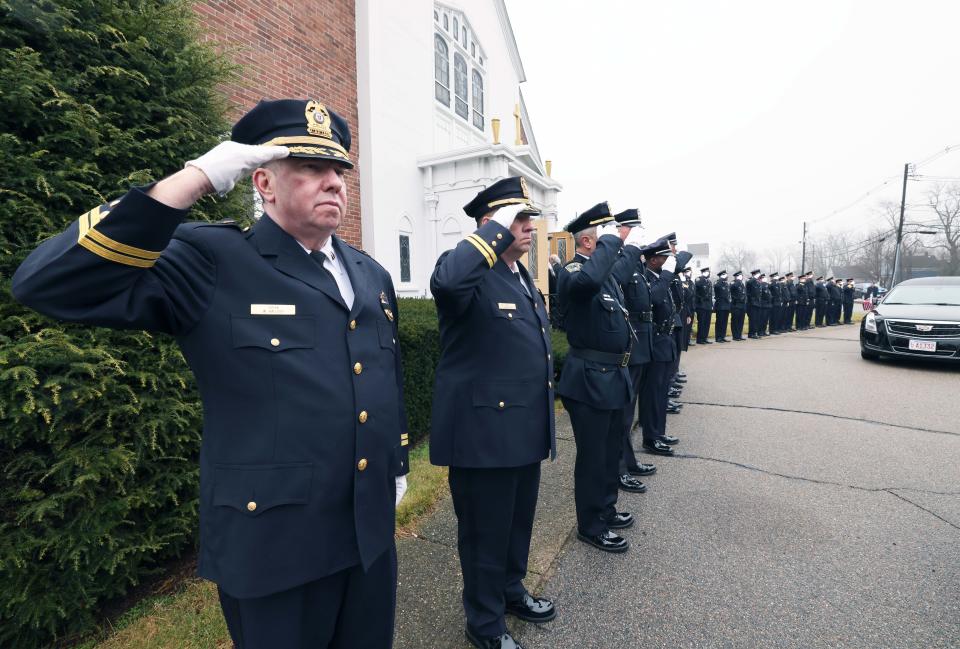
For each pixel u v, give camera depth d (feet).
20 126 6.88
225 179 3.34
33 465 6.51
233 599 4.01
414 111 25.94
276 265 4.03
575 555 8.95
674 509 10.71
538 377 7.02
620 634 6.93
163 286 3.50
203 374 3.85
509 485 6.68
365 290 4.66
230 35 16.28
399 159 24.80
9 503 6.44
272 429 3.77
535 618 7.20
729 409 18.84
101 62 7.59
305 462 3.82
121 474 7.09
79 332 6.90
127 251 3.13
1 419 6.12
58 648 6.53
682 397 20.86
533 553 9.01
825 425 16.60
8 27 6.73
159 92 8.25
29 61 6.47
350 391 4.12
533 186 31.45
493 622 6.52
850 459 13.50
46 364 6.37
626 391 9.21
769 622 7.14
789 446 14.61
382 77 23.50
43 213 6.72
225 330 3.76
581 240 10.09
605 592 7.88
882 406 18.85
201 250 3.81
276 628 3.85
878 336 27.76
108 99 7.50
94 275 3.09
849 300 66.03
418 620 7.18
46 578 6.47
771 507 10.75
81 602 6.67
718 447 14.65
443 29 29.94
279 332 3.88
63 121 6.89
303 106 3.97
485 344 6.77
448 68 30.99
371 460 4.19
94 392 6.63
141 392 7.45
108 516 6.94
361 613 4.50
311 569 3.85
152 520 7.67
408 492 10.98
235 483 3.75
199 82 8.77
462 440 6.64
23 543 6.24
